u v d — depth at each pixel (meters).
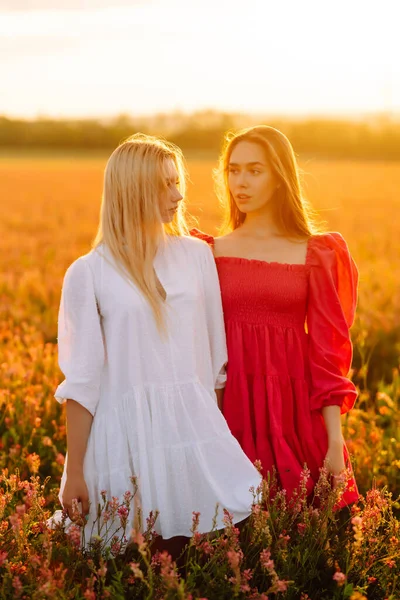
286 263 3.22
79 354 2.78
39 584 2.44
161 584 2.46
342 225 20.14
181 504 2.84
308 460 3.15
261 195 3.22
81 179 44.94
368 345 6.93
